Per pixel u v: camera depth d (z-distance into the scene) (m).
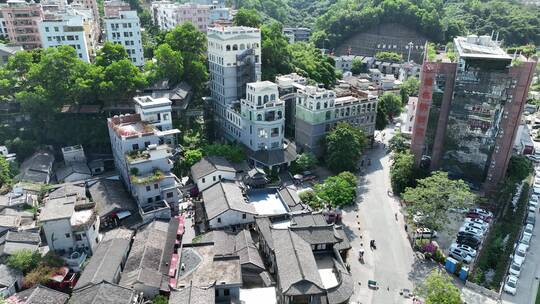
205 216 82.88
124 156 87.12
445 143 100.00
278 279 63.50
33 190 86.62
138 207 83.38
